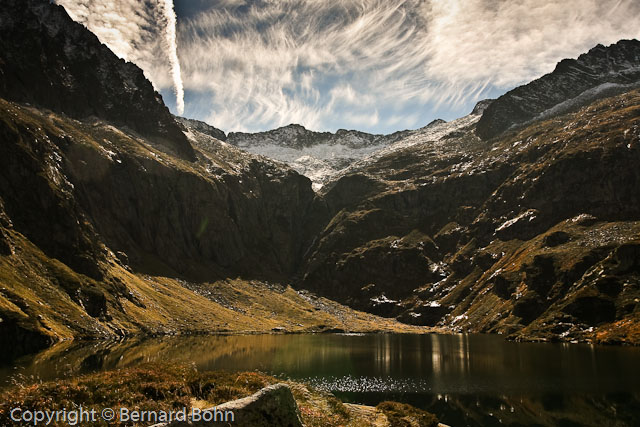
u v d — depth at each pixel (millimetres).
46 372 72625
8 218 189000
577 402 76812
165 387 28281
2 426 20406
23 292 148250
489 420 66875
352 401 78062
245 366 101750
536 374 103750
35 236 197875
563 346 165875
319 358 130125
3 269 154000
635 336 165625
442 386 91750
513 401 78188
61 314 153125
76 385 25906
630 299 192625
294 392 37219
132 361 92188
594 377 98438
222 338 186750
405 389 88875
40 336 119438
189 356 110750
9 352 106625
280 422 18125
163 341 155375
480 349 160125
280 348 153375
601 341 171125
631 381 93500
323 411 35625
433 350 157000
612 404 74875
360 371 109562
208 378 32031
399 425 42406
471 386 91562
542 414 69688
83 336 147500
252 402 17828
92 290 179250
